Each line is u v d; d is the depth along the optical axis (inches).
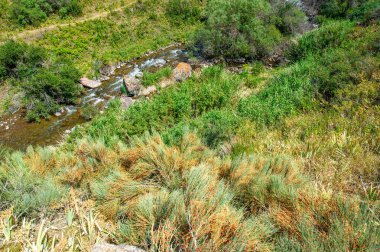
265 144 242.5
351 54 432.1
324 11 873.5
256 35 714.8
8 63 615.2
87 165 195.2
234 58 751.7
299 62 577.9
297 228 108.6
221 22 736.3
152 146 183.2
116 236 123.9
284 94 391.5
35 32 783.7
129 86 601.3
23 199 142.1
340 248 92.2
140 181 158.1
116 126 397.4
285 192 133.3
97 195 150.5
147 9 970.1
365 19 660.7
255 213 133.0
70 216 131.6
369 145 198.7
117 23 895.1
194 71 666.8
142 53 800.3
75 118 543.5
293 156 203.6
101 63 714.2
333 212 111.7
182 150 196.2
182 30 936.3
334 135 219.9
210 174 156.3
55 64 642.2
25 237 121.4
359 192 147.7
